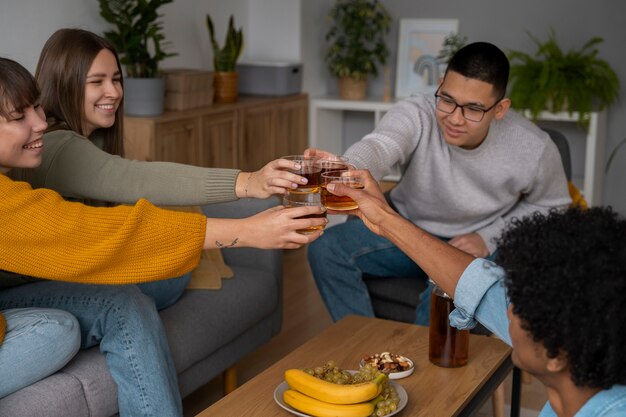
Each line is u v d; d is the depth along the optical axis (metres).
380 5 4.95
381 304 2.93
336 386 1.72
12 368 1.86
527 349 1.08
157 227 1.82
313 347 2.14
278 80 4.56
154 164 2.20
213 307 2.54
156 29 3.58
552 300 1.00
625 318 0.98
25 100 1.90
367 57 4.93
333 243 2.88
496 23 4.88
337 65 4.92
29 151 1.96
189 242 1.83
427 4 5.01
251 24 4.88
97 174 2.19
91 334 2.11
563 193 2.86
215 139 3.96
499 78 2.45
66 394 1.94
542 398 2.89
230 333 2.58
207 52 4.50
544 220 1.07
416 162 2.72
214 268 2.73
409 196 2.86
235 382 2.82
